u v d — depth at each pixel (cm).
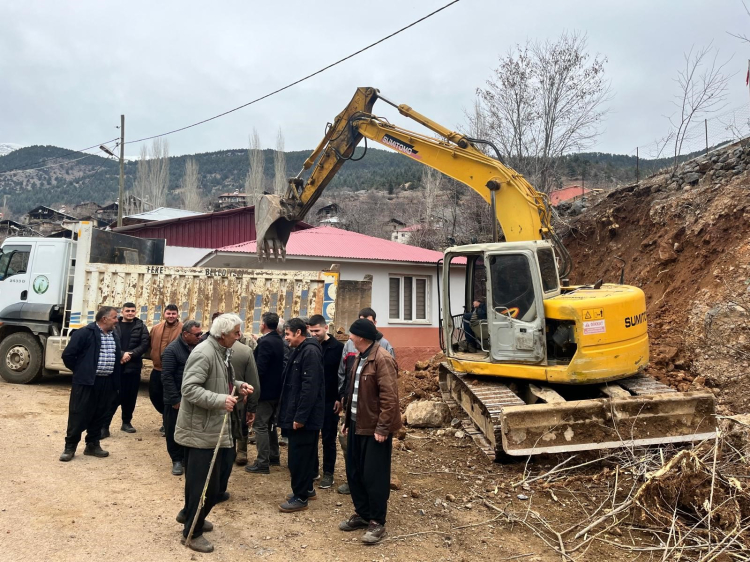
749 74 1238
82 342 647
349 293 1148
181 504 537
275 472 660
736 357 865
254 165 5562
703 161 1409
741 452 609
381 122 950
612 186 2061
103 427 751
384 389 477
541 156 1916
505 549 471
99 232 1109
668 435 647
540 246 748
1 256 1168
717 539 461
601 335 694
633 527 508
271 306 990
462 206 2488
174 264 2230
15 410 883
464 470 673
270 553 450
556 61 1894
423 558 452
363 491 497
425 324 1741
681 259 1230
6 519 478
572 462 662
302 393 528
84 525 477
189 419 443
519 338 723
